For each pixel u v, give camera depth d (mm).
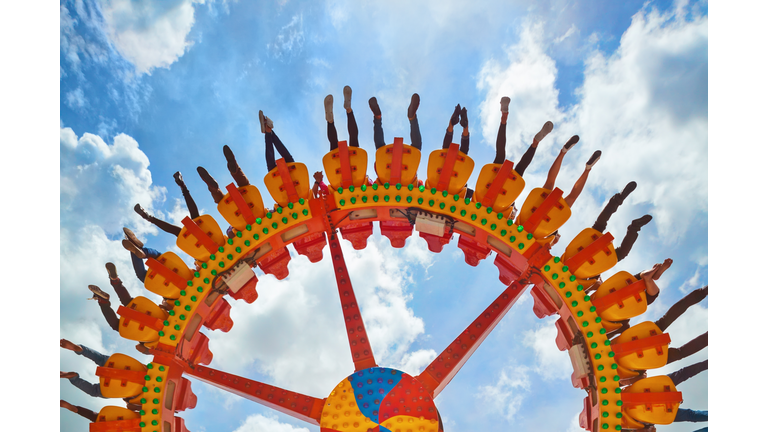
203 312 12148
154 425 10961
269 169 12500
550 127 11539
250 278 12148
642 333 10844
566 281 11242
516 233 11594
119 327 11531
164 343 11516
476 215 11734
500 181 11609
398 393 11234
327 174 12289
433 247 13188
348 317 12266
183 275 12062
